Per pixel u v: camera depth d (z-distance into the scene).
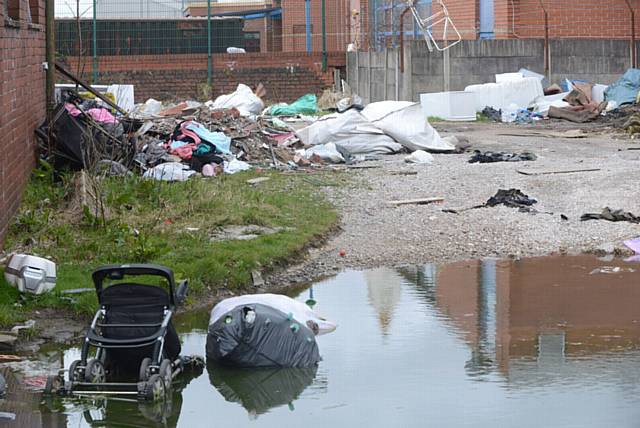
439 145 28.28
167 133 24.39
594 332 12.34
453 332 12.39
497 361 11.17
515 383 10.38
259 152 25.69
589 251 17.06
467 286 14.80
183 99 47.56
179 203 18.28
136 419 9.45
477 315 13.18
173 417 9.55
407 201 20.34
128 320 10.38
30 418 9.39
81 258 14.44
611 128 35.34
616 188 21.16
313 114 42.72
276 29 63.41
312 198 20.67
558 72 44.41
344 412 9.62
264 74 48.78
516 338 12.09
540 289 14.56
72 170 19.66
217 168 23.12
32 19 21.02
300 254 16.28
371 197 21.02
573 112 39.56
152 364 10.00
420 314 13.24
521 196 20.50
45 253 14.45
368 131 27.95
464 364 11.08
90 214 15.70
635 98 40.59
